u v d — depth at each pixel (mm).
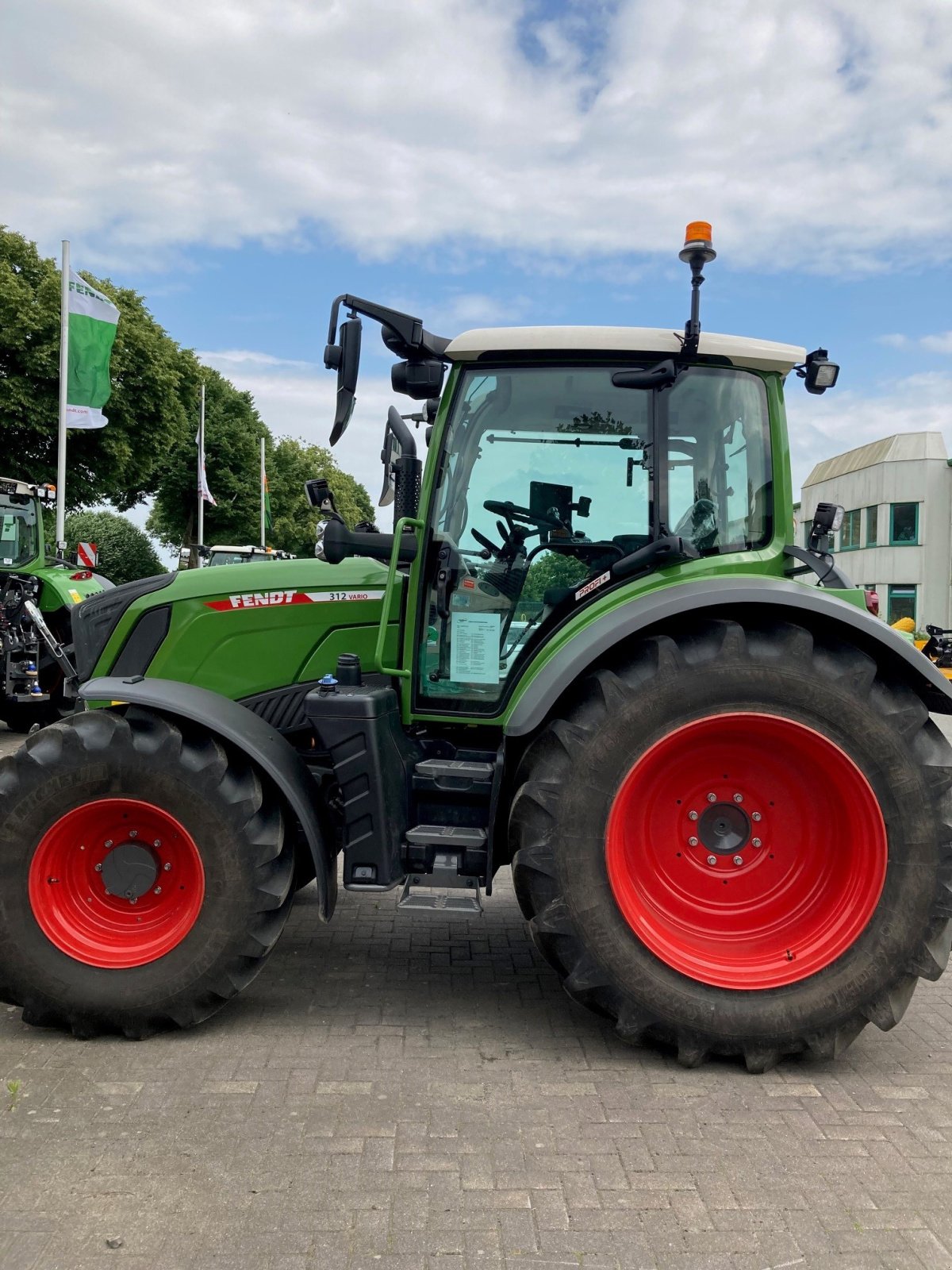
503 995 3500
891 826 2914
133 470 22703
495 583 3363
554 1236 2131
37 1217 2160
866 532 28391
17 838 3039
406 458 3385
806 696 2912
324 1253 2059
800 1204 2262
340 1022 3238
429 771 3285
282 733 3697
